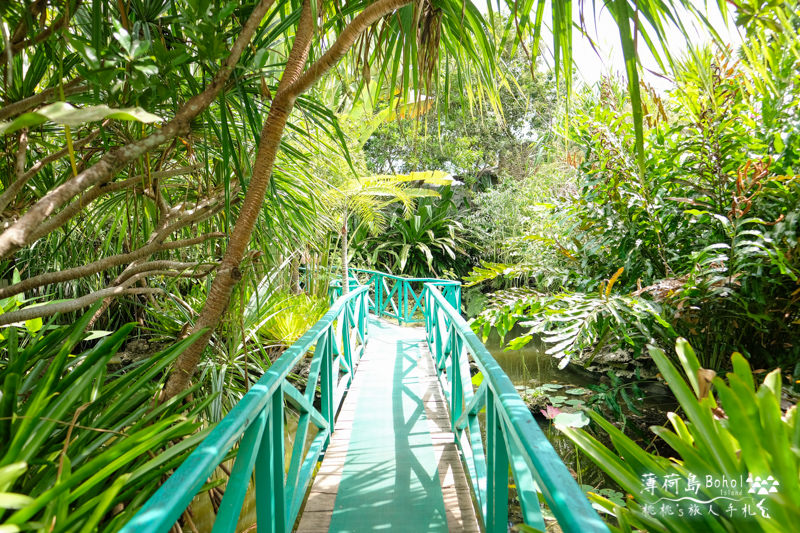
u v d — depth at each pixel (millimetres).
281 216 2041
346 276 6133
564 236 4477
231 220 2221
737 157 3195
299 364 4422
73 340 1334
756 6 1053
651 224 3486
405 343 5148
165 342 3250
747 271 2912
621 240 3754
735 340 3268
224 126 1439
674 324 3271
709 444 925
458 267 10875
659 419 3488
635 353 3736
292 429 3434
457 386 2416
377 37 1954
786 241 2793
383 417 2824
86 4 1420
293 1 1764
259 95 1804
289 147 2037
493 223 9742
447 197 10695
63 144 1936
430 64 1930
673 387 1036
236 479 1019
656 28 1210
